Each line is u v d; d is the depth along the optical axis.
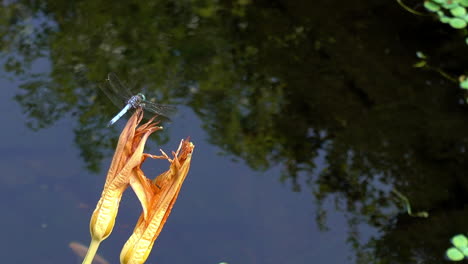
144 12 6.11
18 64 5.33
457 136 5.16
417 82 5.64
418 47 6.01
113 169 2.22
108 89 3.07
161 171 4.39
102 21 5.93
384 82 5.64
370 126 5.23
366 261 4.26
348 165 4.89
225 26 6.09
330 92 5.50
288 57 5.82
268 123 5.11
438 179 4.84
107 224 2.22
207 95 5.25
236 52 5.80
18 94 5.05
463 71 5.75
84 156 4.62
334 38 6.06
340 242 4.39
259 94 5.40
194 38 5.88
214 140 4.92
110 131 4.78
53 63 5.37
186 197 4.57
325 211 4.59
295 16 6.30
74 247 4.04
